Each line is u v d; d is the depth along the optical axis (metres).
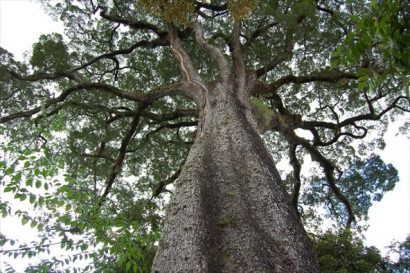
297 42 12.87
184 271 3.42
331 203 14.86
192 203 4.34
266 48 13.11
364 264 9.45
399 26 2.38
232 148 5.71
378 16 2.38
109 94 13.12
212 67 13.50
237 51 9.90
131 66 13.85
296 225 4.31
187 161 5.50
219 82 8.74
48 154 4.56
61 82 13.12
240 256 3.65
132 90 13.96
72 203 4.57
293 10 11.11
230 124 6.40
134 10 13.30
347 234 10.21
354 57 2.52
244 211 4.35
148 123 13.34
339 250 9.91
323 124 12.95
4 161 4.27
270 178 5.00
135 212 11.08
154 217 11.02
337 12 11.84
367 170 14.93
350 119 13.05
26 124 9.90
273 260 3.71
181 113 11.12
